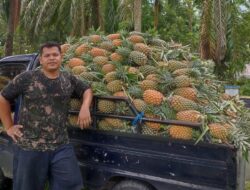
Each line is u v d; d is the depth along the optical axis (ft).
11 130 11.45
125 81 13.62
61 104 11.35
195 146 10.87
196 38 70.95
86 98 12.46
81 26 57.11
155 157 11.50
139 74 13.76
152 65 14.60
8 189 16.90
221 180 10.45
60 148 11.32
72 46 16.48
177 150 11.15
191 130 11.33
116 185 12.44
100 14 55.16
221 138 11.18
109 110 12.90
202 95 13.55
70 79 12.05
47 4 64.64
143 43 15.69
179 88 13.25
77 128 13.39
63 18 64.95
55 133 11.23
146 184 11.80
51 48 11.13
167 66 14.30
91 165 12.98
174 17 77.87
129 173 11.94
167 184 11.22
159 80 13.48
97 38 16.14
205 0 33.91
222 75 47.78
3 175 16.28
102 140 12.76
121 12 53.62
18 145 11.39
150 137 11.55
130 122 12.50
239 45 44.62
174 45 16.17
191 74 13.98
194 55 16.31
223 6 33.24
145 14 75.87
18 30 77.20
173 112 12.51
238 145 11.04
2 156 15.85
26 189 11.25
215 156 10.57
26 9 69.92
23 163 11.14
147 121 12.08
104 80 13.93
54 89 11.18
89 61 15.17
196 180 10.81
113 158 12.41
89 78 14.05
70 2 61.41
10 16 49.85
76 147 13.47
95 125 13.02
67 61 15.74
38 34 71.67
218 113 12.95
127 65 14.67
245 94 56.54
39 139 11.10
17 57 16.35
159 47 15.70
